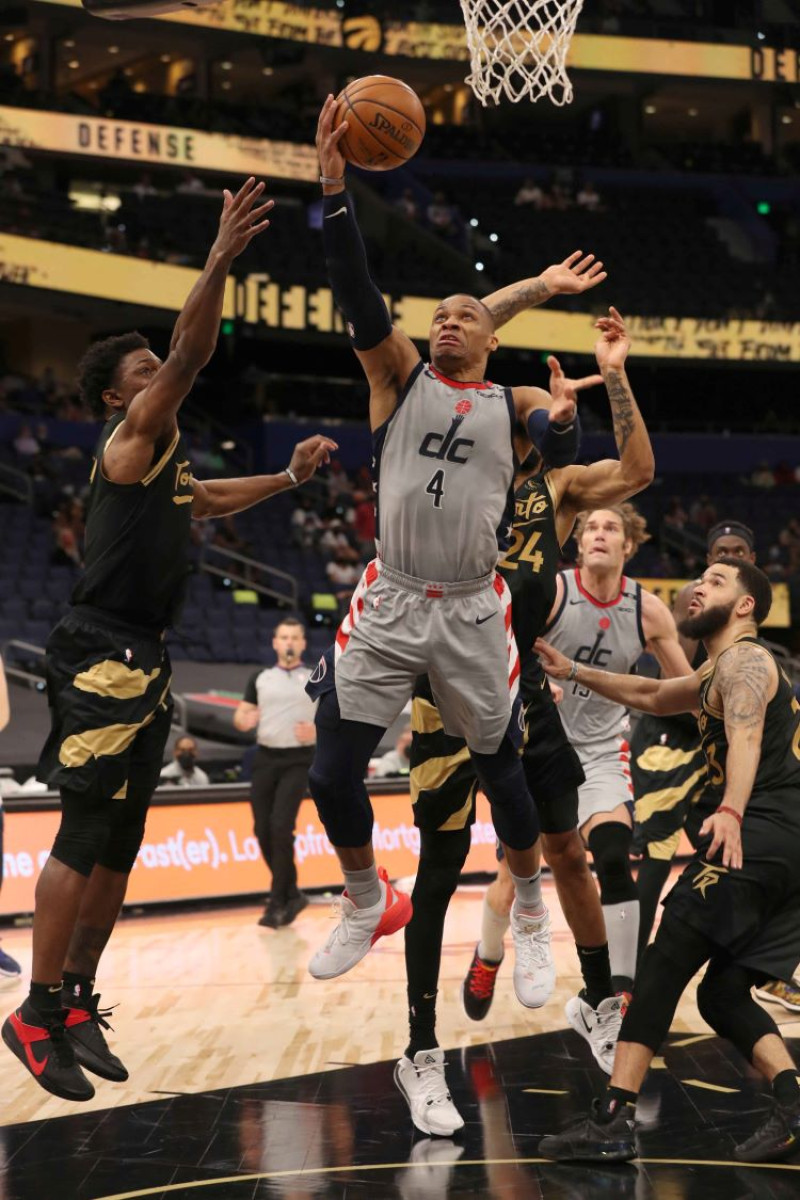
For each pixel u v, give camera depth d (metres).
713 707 5.95
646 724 8.97
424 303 32.25
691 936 5.65
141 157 30.89
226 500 6.47
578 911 6.99
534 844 6.34
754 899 5.62
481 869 16.25
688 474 36.97
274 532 30.30
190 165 31.55
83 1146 5.69
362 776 5.78
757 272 38.03
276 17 32.56
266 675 12.91
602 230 38.25
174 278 29.25
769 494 36.00
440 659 5.58
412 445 5.42
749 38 37.06
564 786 6.89
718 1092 6.52
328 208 5.25
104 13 9.08
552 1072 7.00
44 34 34.44
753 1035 5.65
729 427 37.81
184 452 5.65
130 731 5.54
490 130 39.88
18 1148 5.67
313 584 28.77
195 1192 5.07
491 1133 5.89
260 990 9.49
